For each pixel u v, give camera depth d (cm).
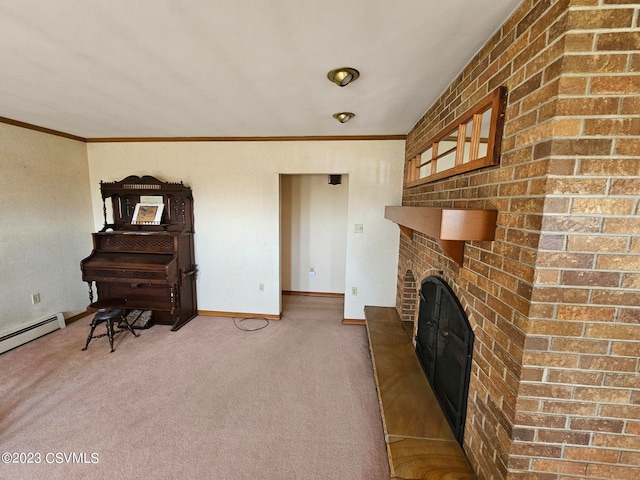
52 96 202
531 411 99
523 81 100
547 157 88
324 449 165
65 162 314
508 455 102
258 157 323
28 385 217
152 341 288
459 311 145
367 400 207
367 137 307
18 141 270
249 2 104
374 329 271
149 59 148
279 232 336
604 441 98
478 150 137
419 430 152
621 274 89
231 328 321
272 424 183
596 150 85
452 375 157
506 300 106
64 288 320
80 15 112
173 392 211
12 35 126
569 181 87
